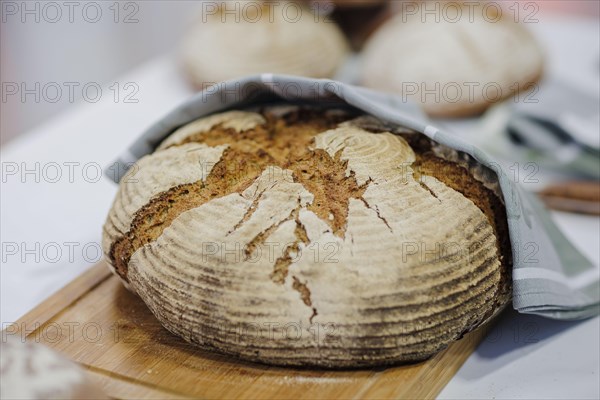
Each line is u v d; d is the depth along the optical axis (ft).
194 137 3.76
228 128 3.75
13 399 3.15
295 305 3.39
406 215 3.45
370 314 3.39
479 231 3.51
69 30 7.06
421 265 3.41
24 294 3.99
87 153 4.81
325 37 5.27
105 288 3.83
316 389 3.46
